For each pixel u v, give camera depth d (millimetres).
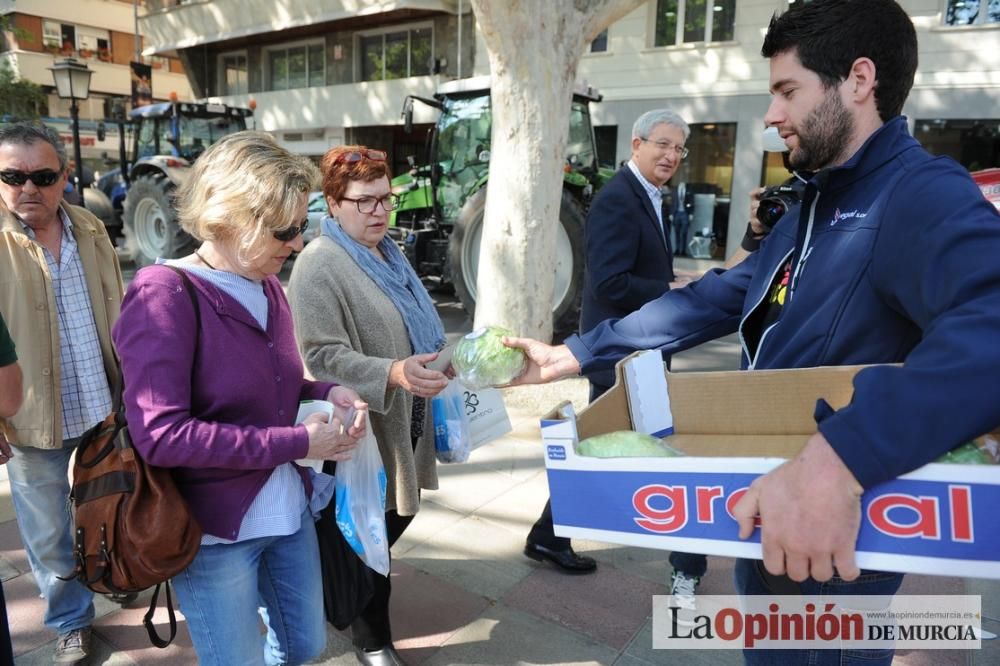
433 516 3230
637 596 2609
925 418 826
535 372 1677
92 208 10195
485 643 2332
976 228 917
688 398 1396
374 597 2109
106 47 25891
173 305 1382
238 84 18844
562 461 1120
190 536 1393
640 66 11734
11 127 2027
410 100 7742
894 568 888
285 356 1595
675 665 2227
